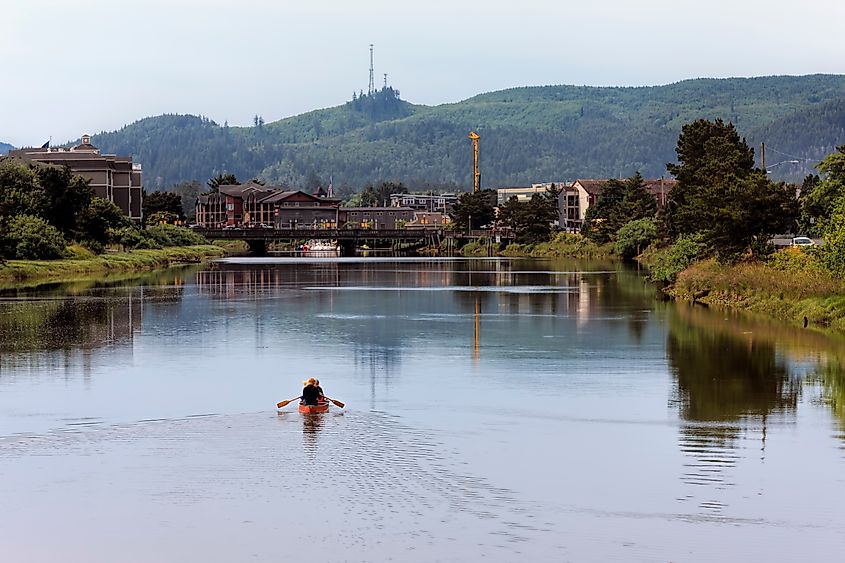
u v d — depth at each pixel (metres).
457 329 79.88
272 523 32.47
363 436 42.69
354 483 36.28
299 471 37.59
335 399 50.56
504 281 140.50
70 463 38.69
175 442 41.72
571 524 32.41
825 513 33.34
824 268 83.75
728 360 62.00
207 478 36.81
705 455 39.94
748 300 91.94
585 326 81.00
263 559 29.92
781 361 61.16
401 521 32.62
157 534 31.78
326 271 171.12
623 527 32.12
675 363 61.34
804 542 31.02
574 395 51.69
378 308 98.25
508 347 69.25
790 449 40.78
